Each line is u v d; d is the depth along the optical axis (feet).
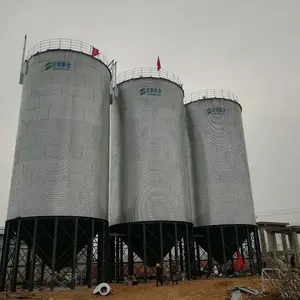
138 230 101.55
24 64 105.81
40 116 92.89
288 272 53.67
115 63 116.98
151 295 72.08
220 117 131.95
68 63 99.30
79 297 69.82
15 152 94.99
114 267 108.27
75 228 85.51
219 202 121.70
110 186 116.57
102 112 102.78
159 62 125.70
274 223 151.23
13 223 87.15
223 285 80.84
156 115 109.91
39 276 104.27
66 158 89.81
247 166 131.13
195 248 124.98
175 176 105.09
